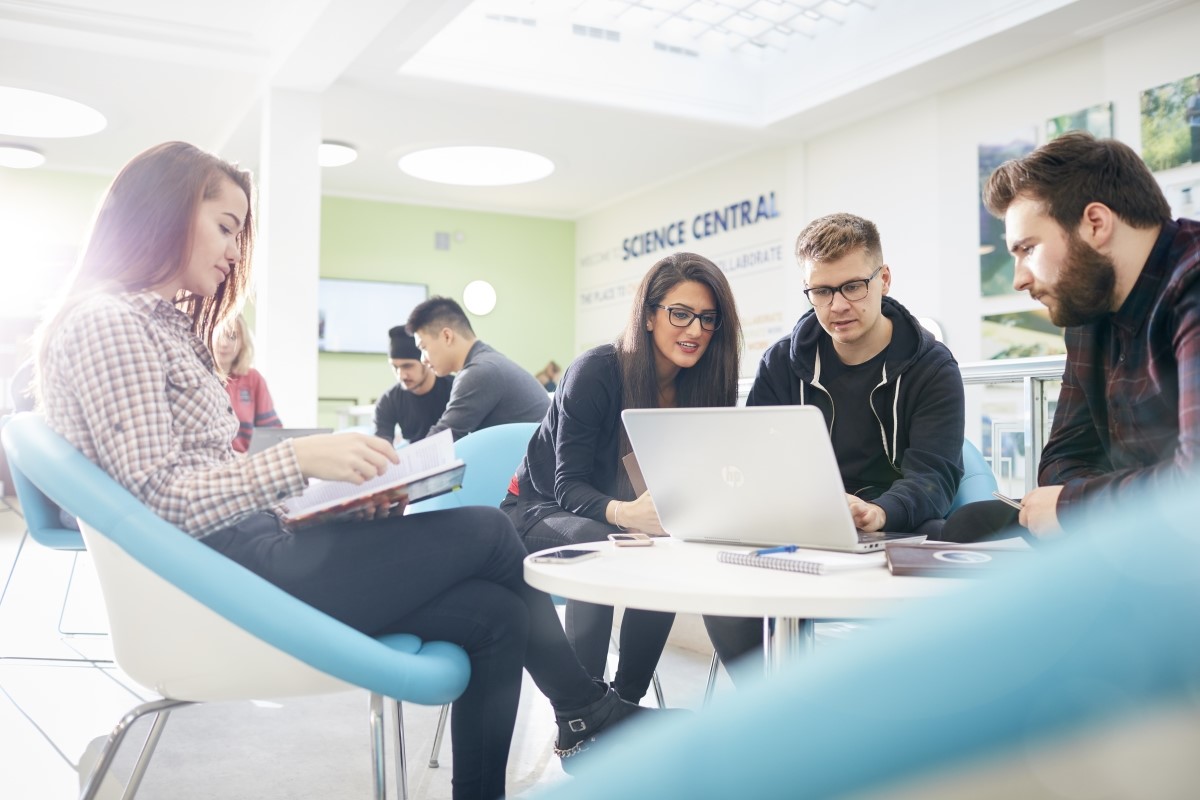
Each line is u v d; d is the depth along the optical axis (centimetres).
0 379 827
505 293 1074
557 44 680
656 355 203
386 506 142
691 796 25
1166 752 22
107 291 140
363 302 995
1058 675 23
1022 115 633
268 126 618
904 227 719
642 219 1001
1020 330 635
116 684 293
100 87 645
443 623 141
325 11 509
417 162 870
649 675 201
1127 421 141
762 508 139
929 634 25
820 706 24
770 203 837
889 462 210
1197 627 23
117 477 128
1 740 239
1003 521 143
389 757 223
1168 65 553
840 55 687
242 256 169
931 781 22
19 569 497
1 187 848
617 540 151
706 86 738
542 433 215
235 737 241
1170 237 130
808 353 217
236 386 435
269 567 135
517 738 239
